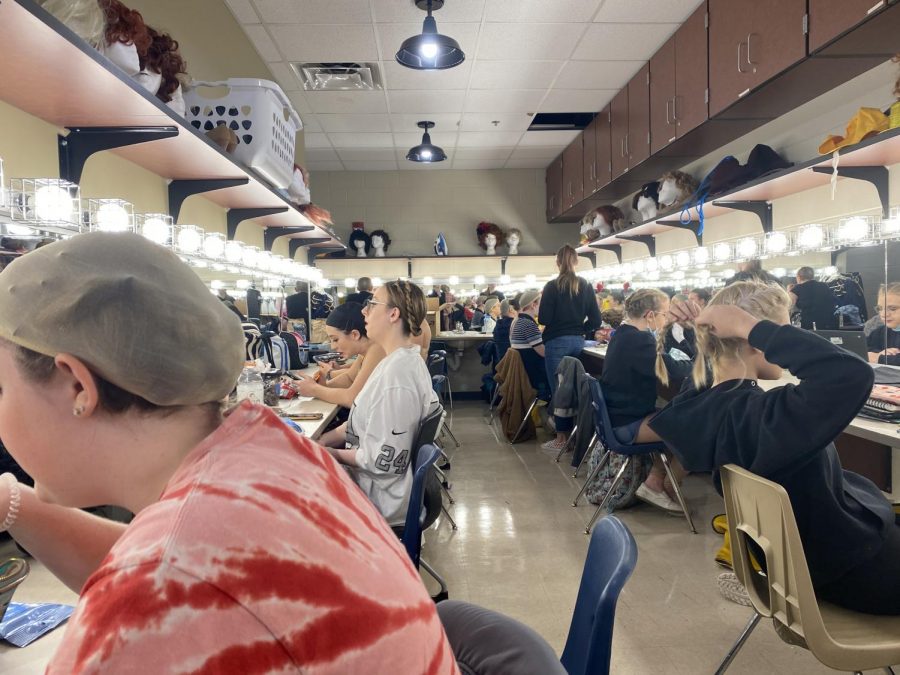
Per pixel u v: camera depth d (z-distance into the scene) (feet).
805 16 9.37
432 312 22.97
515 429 15.98
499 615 3.40
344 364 14.16
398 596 1.61
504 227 27.32
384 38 13.93
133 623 1.28
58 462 1.71
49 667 1.36
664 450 9.96
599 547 3.46
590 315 15.79
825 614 4.70
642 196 17.63
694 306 7.68
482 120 20.25
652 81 15.17
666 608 7.37
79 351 1.57
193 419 1.75
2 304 1.61
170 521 1.40
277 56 14.89
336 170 27.07
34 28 4.14
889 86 9.73
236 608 1.32
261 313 13.20
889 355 9.12
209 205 10.82
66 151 6.35
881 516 4.81
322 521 1.55
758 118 12.39
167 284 1.65
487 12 12.82
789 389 4.91
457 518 10.64
